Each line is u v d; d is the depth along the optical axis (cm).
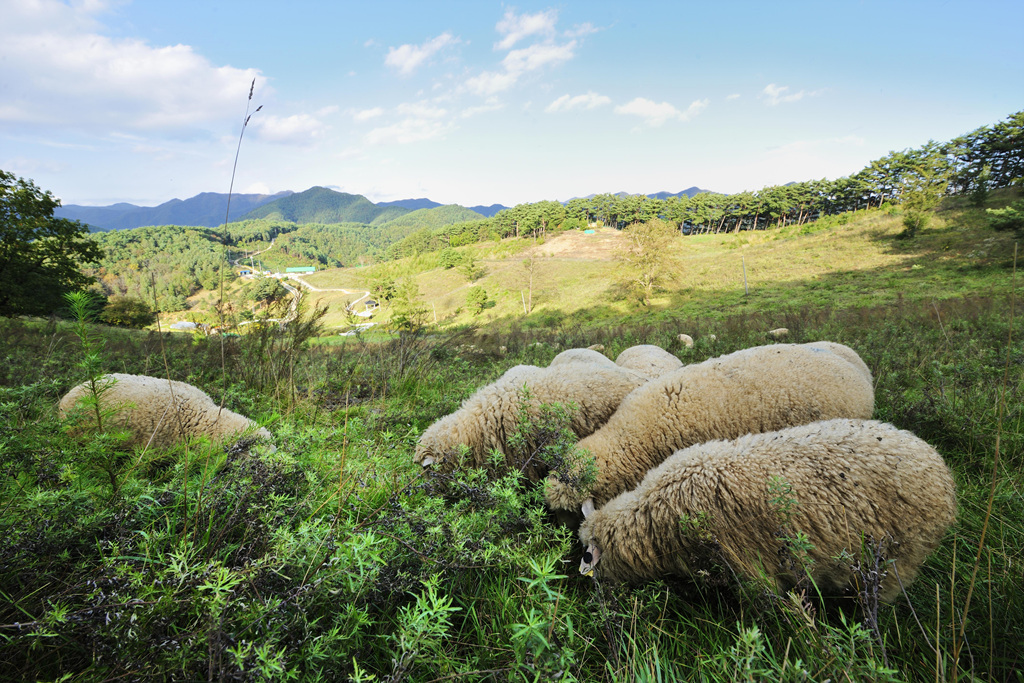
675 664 159
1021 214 3553
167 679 109
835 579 201
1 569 130
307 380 564
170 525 156
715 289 4872
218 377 540
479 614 178
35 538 139
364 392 583
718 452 229
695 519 201
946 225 5409
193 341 759
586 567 219
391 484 240
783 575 202
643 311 4272
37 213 2298
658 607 190
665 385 329
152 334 812
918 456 208
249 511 158
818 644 142
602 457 295
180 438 323
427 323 857
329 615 132
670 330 1516
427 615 117
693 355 873
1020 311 1063
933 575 217
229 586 113
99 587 117
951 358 607
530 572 175
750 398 312
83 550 149
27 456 184
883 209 7425
